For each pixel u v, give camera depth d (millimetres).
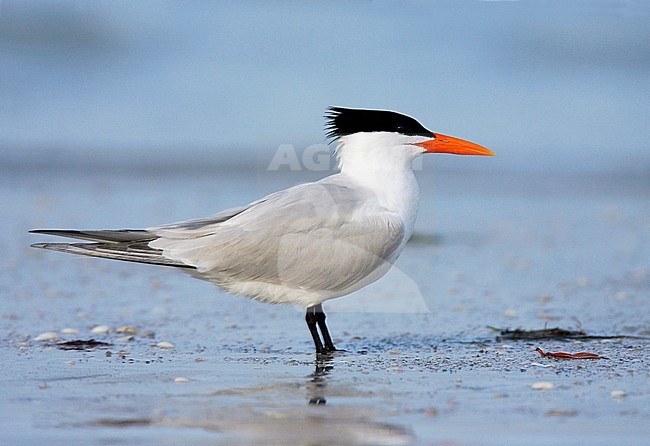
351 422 7234
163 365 9031
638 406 7602
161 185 18891
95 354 9438
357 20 28375
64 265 13844
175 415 7367
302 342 10234
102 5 26578
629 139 21953
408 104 22922
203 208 16719
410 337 10430
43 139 21016
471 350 9750
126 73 25031
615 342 10016
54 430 6969
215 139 20781
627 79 25906
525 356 9438
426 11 27891
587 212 17719
